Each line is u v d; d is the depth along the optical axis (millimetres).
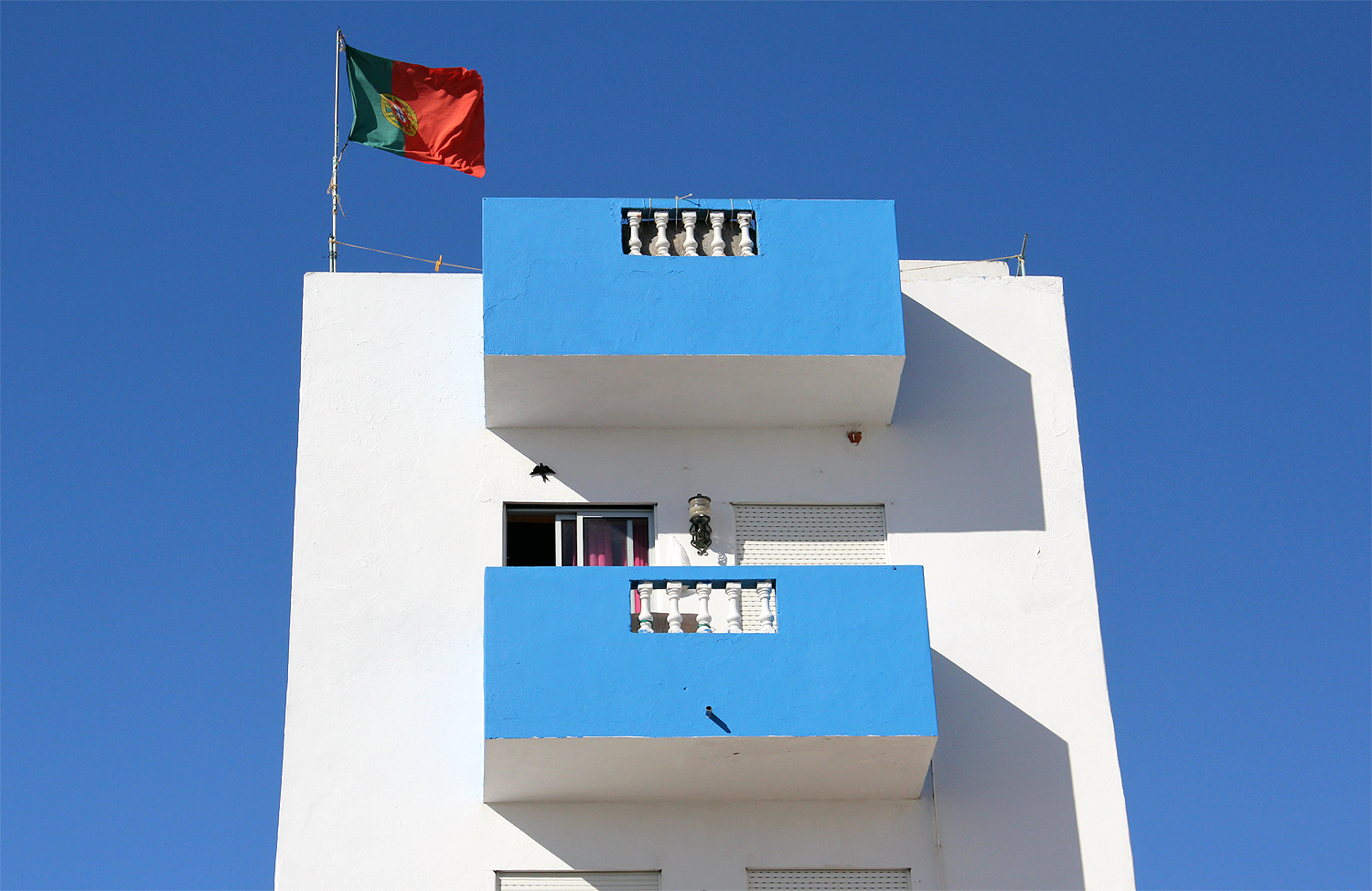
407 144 24750
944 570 21016
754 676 18453
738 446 21703
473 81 25078
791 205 21453
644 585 18875
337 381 21641
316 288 22188
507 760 18438
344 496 20938
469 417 21609
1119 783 19781
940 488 21547
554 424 21594
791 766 18781
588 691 18312
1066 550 21188
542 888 18906
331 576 20422
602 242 21078
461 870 18906
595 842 19125
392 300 22203
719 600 20156
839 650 18625
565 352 20422
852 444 21781
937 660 20422
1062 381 22344
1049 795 19688
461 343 22062
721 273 21000
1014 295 22953
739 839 19219
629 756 18469
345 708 19656
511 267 20844
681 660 18516
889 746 18469
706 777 18953
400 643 20094
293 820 19000
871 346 20703
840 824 19359
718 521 21234
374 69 24875
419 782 19328
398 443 21328
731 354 20531
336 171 23688
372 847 18953
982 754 19875
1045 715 20156
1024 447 21875
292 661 19859
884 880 19172
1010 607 20797
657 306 20750
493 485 21203
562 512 21359
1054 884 19219
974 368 22391
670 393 21188
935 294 22859
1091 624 20719
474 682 19938
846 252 21203
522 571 18844
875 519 21422
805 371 20797
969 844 19344
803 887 19047
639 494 21344
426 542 20766
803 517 21391
